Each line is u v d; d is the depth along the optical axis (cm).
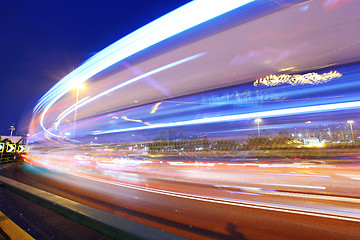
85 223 241
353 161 915
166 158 1255
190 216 364
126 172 938
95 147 1738
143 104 1716
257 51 1248
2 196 410
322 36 1058
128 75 1692
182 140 1450
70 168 1153
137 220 345
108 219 230
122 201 459
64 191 558
